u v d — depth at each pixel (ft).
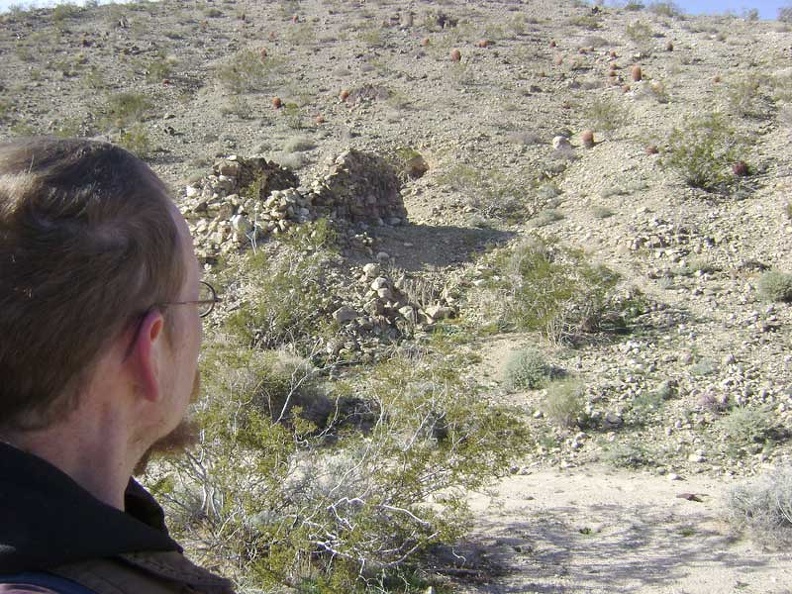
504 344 44.47
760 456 31.96
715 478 30.04
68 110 109.70
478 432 19.85
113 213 2.79
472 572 20.07
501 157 86.33
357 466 18.89
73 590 2.32
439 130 95.96
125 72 129.90
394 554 18.81
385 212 64.54
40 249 2.58
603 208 67.00
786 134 80.64
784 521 22.18
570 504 26.22
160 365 3.00
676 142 77.41
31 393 2.65
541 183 78.89
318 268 48.24
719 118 78.84
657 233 59.88
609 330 45.57
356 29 157.79
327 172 62.23
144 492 3.69
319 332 43.32
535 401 37.55
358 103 110.01
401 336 45.73
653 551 21.66
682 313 47.39
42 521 2.38
